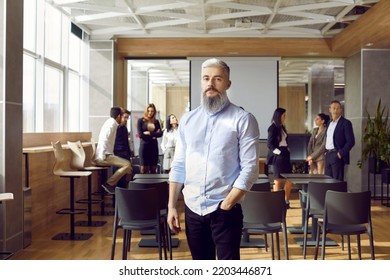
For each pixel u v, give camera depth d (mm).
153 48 11461
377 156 10094
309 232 6723
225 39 11367
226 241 2541
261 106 12008
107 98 11203
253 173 2482
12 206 5465
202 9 8852
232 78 12023
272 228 4746
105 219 8000
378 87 10906
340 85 12352
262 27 10422
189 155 2635
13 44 5480
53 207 7809
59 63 9625
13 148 5488
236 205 2588
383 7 7828
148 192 4449
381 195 9945
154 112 9773
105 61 11219
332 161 7395
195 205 2604
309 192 5301
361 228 4656
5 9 5285
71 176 6355
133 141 12883
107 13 9562
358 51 11141
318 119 8516
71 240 6328
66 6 8727
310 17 9398
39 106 8492
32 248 5863
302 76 12703
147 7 9023
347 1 8305
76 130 11031
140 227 4590
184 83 20281
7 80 5312
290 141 11219
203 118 2627
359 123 11055
